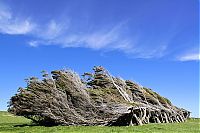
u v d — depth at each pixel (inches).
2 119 1974.7
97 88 1619.1
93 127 1305.4
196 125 1605.6
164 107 2065.7
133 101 1747.0
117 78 1796.3
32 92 1375.5
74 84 1409.9
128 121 1499.8
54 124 1401.3
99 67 1697.8
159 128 1307.8
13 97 1393.9
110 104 1432.1
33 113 1375.5
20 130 1171.9
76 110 1396.4
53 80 1397.6
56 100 1368.1
